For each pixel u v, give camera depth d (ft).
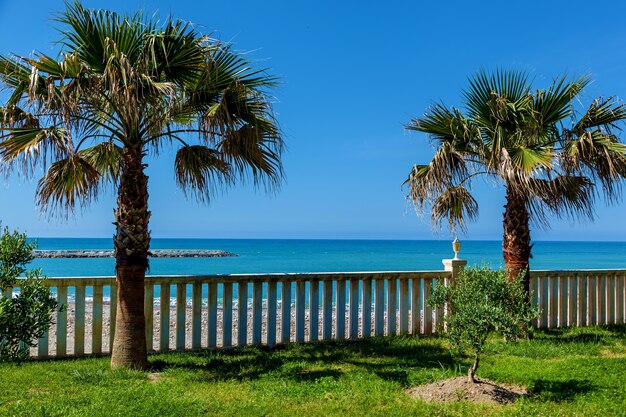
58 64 20.38
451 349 25.61
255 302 28.63
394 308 31.42
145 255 23.31
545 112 28.66
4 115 20.27
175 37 21.44
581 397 18.81
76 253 257.55
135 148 22.89
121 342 22.80
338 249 356.38
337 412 17.40
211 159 25.11
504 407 17.93
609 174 27.81
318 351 27.27
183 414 16.92
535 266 152.56
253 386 20.48
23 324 15.51
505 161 26.78
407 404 18.31
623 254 276.82
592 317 35.24
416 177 30.81
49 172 22.27
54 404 17.58
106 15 21.02
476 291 20.58
